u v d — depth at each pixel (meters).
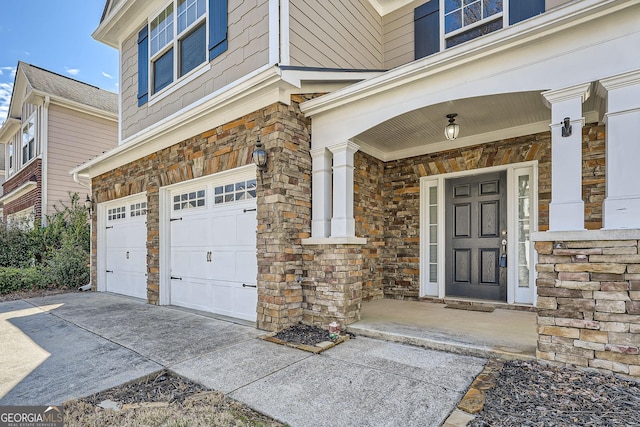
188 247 5.82
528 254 4.84
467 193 5.40
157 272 6.15
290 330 4.14
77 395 2.62
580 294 2.70
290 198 4.33
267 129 4.36
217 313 5.27
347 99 4.12
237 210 4.98
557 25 2.83
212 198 5.39
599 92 2.97
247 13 4.77
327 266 4.22
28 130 12.49
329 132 4.39
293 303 4.33
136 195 6.89
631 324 2.51
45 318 5.12
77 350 3.63
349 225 4.24
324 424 2.16
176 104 6.01
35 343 3.88
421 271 5.66
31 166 11.66
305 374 2.90
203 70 5.45
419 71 3.55
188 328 4.45
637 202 2.56
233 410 2.35
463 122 4.52
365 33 6.13
